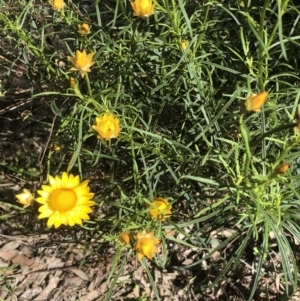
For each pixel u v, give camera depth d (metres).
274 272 0.36
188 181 0.34
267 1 0.26
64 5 0.32
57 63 0.36
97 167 0.38
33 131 0.43
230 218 0.34
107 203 0.34
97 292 0.37
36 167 0.42
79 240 0.37
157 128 0.35
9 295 0.38
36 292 0.38
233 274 0.36
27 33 0.35
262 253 0.31
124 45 0.33
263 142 0.29
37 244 0.39
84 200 0.31
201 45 0.32
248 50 0.31
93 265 0.38
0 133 0.44
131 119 0.32
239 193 0.28
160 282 0.37
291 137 0.31
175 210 0.36
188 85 0.32
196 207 0.35
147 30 0.34
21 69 0.41
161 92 0.33
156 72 0.33
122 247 0.30
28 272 0.38
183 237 0.37
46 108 0.42
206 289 0.36
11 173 0.42
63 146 0.35
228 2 0.33
